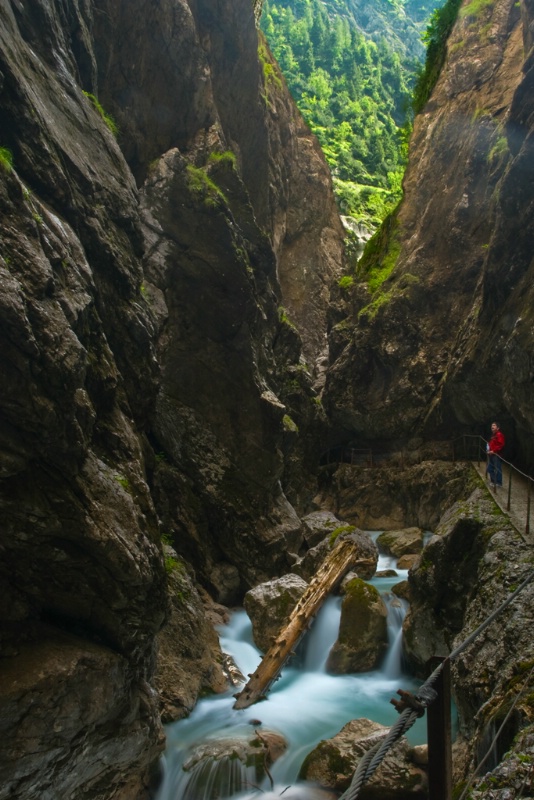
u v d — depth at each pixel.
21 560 6.87
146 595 7.81
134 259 10.45
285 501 18.84
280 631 12.95
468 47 26.34
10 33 8.11
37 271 6.54
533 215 14.62
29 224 6.71
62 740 6.71
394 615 14.03
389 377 25.14
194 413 16.89
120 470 8.27
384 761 8.80
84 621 7.54
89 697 6.95
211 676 12.02
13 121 7.66
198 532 16.36
